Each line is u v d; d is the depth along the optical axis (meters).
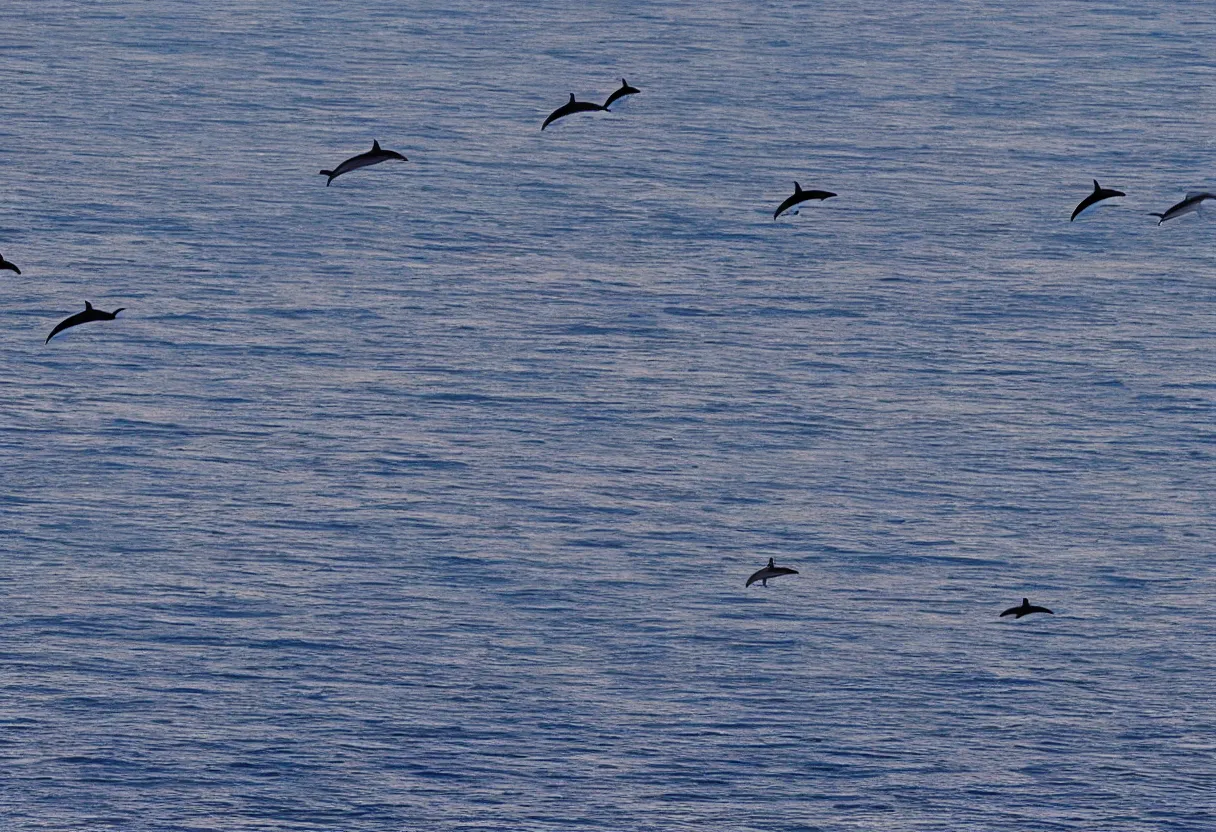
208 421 157.38
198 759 110.75
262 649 122.50
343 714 115.88
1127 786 110.56
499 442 155.12
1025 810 108.00
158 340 174.50
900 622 128.75
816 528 142.00
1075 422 162.88
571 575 133.38
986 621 129.38
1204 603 132.50
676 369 171.62
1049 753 113.94
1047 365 175.25
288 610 127.31
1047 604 132.00
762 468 151.88
